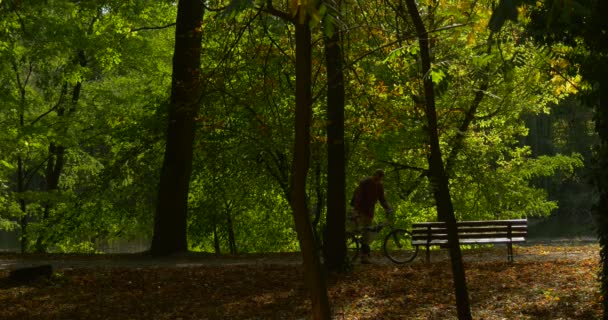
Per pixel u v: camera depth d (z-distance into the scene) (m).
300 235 6.80
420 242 14.19
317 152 17.58
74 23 22.23
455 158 23.48
